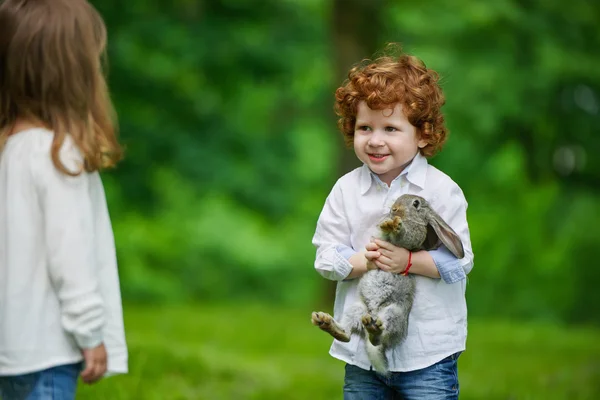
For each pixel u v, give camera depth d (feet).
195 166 61.31
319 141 105.19
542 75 59.67
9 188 14.49
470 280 83.20
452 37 62.08
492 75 59.00
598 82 60.08
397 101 16.57
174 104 63.10
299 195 96.84
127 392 28.14
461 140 65.10
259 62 62.18
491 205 83.41
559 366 39.58
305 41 65.36
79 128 14.75
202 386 31.04
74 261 14.10
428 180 17.12
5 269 14.43
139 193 60.29
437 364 16.67
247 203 69.46
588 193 68.28
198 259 98.58
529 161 65.26
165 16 60.39
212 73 62.44
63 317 14.23
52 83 14.75
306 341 49.11
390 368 16.65
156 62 60.18
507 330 55.52
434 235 16.72
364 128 16.97
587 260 80.43
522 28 58.80
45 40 14.79
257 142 70.08
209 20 62.08
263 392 31.48
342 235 17.39
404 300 16.29
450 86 59.26
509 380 35.04
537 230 81.56
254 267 100.58
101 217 15.15
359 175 17.56
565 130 62.95
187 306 74.64
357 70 17.38
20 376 14.49
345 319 16.39
